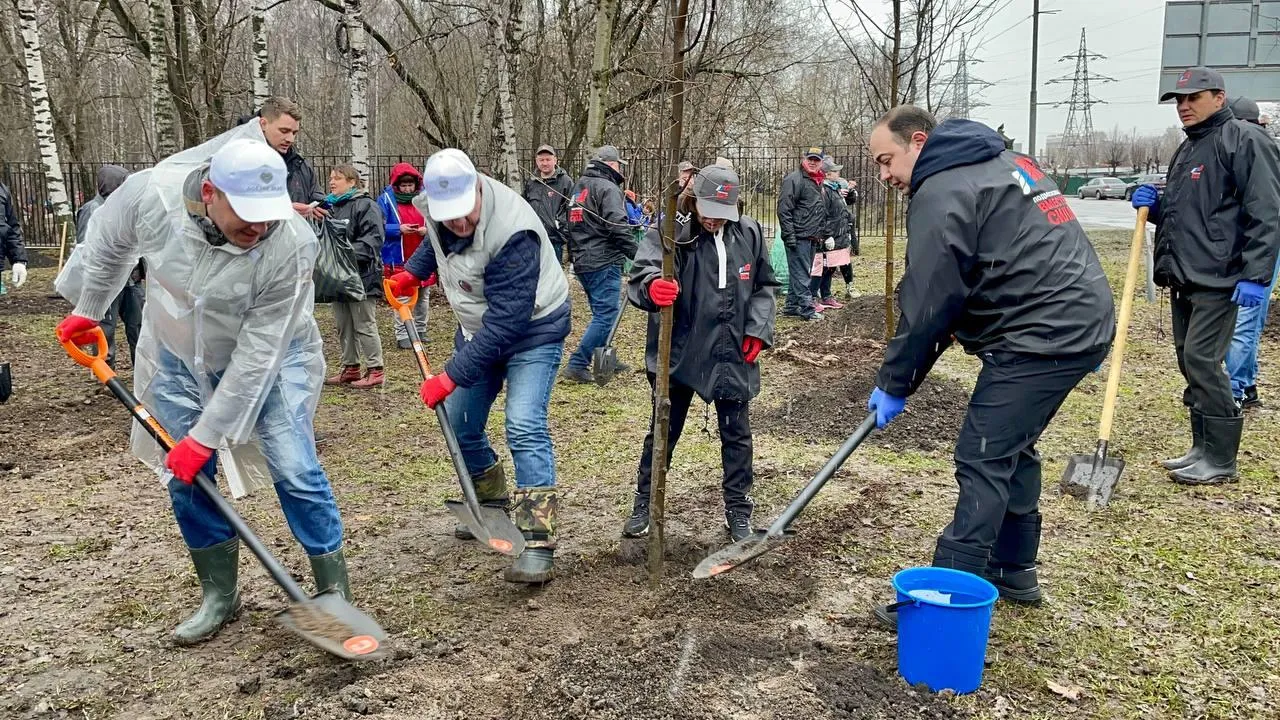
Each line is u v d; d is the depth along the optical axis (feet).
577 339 34.09
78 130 75.20
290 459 11.45
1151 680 10.82
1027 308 10.80
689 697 10.14
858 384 23.94
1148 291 38.42
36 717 10.19
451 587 13.35
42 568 14.07
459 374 12.59
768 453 19.83
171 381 11.61
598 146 44.14
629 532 14.82
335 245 23.58
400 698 10.28
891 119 11.43
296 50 94.53
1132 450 19.56
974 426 11.23
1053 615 12.37
